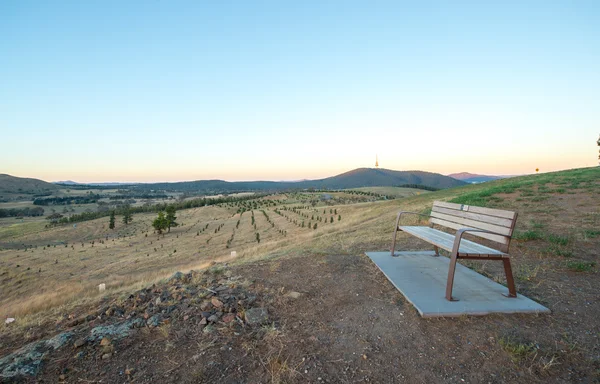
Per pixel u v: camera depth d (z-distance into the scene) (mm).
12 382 2199
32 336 3145
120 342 2729
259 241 48938
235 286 4004
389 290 3760
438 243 3740
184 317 3160
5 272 39656
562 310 3070
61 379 2248
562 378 2137
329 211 77375
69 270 40969
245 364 2367
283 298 3625
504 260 3336
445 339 2641
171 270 13477
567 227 5984
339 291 3793
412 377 2209
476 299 3301
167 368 2344
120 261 44312
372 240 7254
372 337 2725
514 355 2379
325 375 2234
